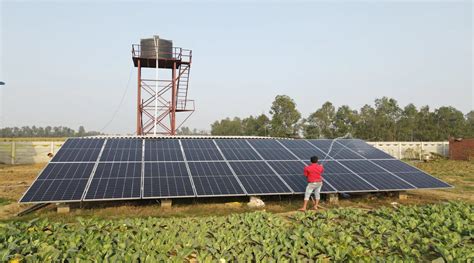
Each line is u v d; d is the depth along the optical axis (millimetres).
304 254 6523
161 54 24078
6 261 5387
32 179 17734
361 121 58812
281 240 6938
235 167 12531
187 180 11125
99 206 10719
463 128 66562
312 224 8430
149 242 6656
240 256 6145
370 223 8359
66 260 5699
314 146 15922
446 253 6270
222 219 8672
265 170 12562
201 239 6887
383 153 15484
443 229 7879
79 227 7703
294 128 51188
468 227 8031
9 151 25922
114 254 5965
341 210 9836
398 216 9062
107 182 10461
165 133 24938
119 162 11891
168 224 8000
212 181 11258
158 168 11727
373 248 6809
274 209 10805
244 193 10758
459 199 13117
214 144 14781
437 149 39469
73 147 12773
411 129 60781
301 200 12125
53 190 9773
